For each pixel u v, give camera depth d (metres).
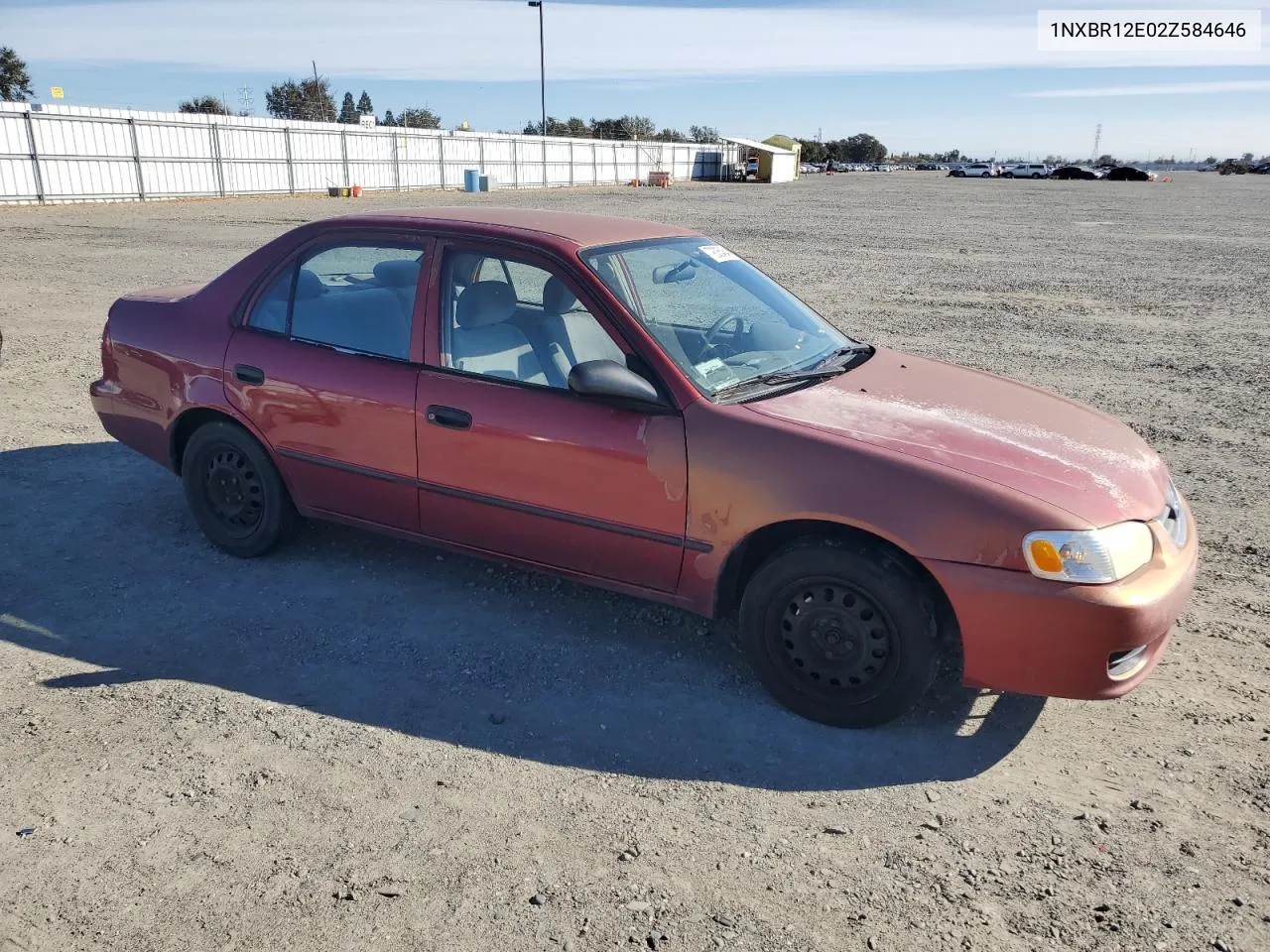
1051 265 17.89
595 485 3.55
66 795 2.88
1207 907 2.51
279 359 4.25
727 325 3.94
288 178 40.56
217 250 18.08
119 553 4.64
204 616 4.04
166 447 4.70
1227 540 5.05
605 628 4.01
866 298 13.60
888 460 3.14
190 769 3.02
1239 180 83.06
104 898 2.48
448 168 49.28
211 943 2.34
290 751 3.13
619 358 3.95
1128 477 3.28
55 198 31.31
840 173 127.19
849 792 2.99
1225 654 3.87
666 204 36.50
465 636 3.92
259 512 4.49
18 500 5.28
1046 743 3.27
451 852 2.68
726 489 3.31
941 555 3.03
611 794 2.96
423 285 3.97
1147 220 30.30
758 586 3.37
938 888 2.58
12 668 3.59
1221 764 3.14
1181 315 12.27
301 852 2.67
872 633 3.20
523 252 3.80
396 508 4.10
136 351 4.68
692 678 3.64
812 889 2.57
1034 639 2.98
